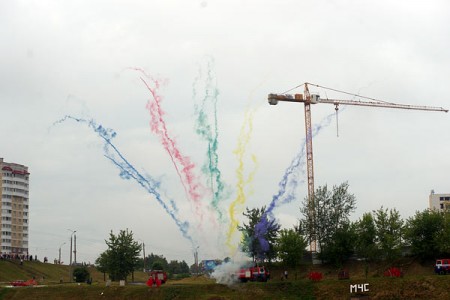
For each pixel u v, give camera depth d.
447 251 122.12
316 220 143.88
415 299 99.06
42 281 184.88
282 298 106.75
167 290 114.94
